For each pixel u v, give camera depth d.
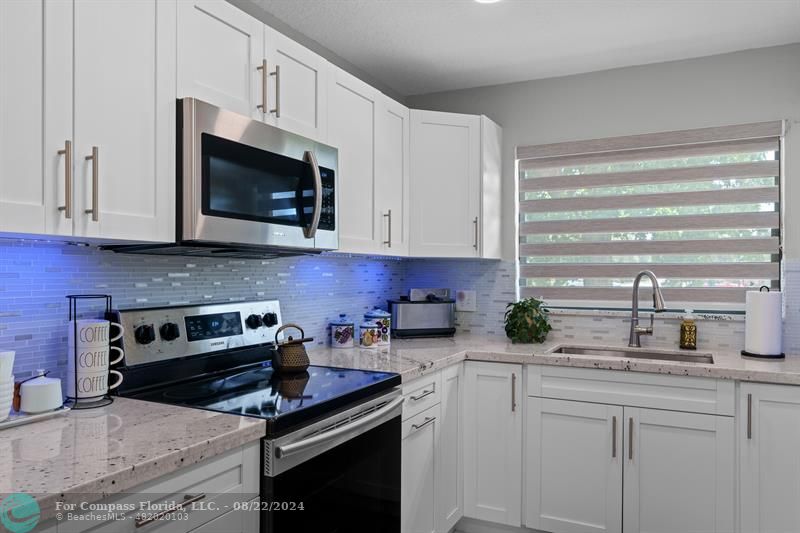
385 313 2.80
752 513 2.14
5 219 1.11
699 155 2.81
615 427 2.37
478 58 2.82
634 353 2.77
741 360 2.38
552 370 2.48
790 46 2.62
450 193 2.90
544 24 2.43
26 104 1.15
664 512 2.28
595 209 3.02
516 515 2.53
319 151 2.04
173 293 1.91
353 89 2.34
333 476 1.59
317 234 2.00
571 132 3.07
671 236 2.87
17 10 1.14
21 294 1.46
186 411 1.44
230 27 1.71
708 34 2.52
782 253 2.64
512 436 2.54
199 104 1.52
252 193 1.70
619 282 2.99
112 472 0.98
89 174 1.28
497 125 3.18
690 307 2.83
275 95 1.88
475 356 2.62
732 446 2.18
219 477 1.23
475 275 3.29
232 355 2.02
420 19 2.38
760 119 2.67
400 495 2.00
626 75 2.95
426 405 2.26
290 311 2.49
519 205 3.22
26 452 1.08
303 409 1.48
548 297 3.15
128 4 1.38
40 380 1.37
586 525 2.41
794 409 2.09
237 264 2.20
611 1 2.21
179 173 1.52
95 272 1.65
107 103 1.32
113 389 1.57
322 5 2.26
